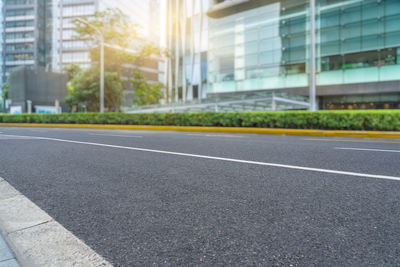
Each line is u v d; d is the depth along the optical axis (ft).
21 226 6.68
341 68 78.28
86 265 5.00
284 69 86.43
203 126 50.03
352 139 29.76
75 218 7.36
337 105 83.76
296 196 8.98
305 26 82.99
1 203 8.48
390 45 71.15
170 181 11.12
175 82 121.80
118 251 5.58
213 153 18.60
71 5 241.55
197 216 7.43
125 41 119.55
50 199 8.99
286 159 15.90
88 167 14.16
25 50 258.78
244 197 8.96
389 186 10.00
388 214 7.36
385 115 33.94
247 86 93.40
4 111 184.44
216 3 103.91
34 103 133.28
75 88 119.44
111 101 126.52
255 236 6.19
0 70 270.05
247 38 94.12
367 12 74.33
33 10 258.98
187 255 5.40
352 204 8.16
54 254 5.37
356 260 5.13
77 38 120.26
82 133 41.81
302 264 5.02
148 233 6.42
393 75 70.79
